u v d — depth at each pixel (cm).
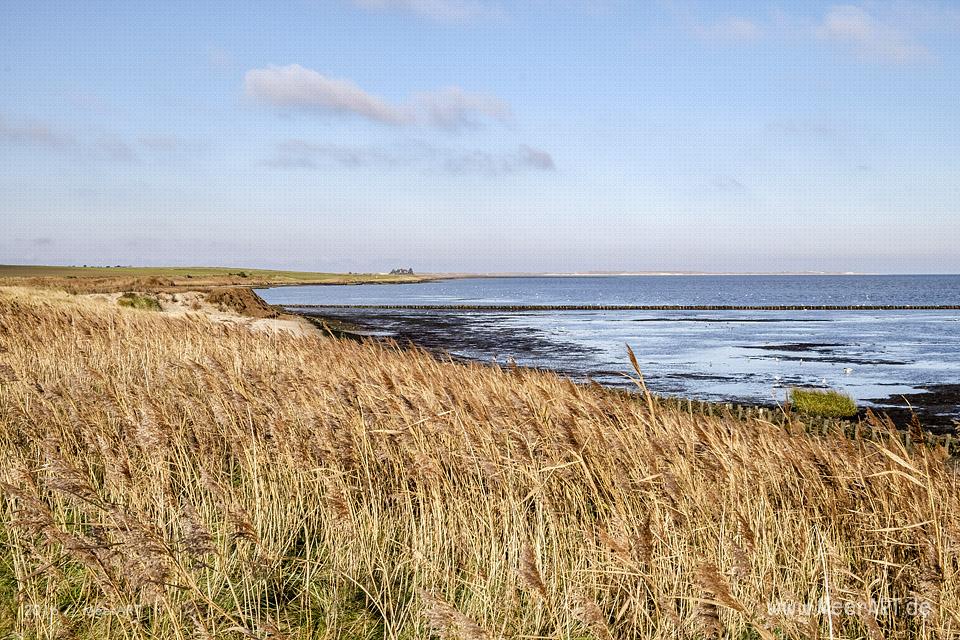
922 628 570
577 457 723
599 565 630
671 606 557
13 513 676
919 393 3034
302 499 820
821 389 2872
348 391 984
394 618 625
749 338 5847
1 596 633
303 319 5291
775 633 545
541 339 5709
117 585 547
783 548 672
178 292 5031
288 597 671
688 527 649
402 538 779
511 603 640
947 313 9775
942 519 617
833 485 736
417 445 798
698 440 788
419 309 11025
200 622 506
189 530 551
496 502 753
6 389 1089
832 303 13112
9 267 18712
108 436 881
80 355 1453
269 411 985
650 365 4038
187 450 945
